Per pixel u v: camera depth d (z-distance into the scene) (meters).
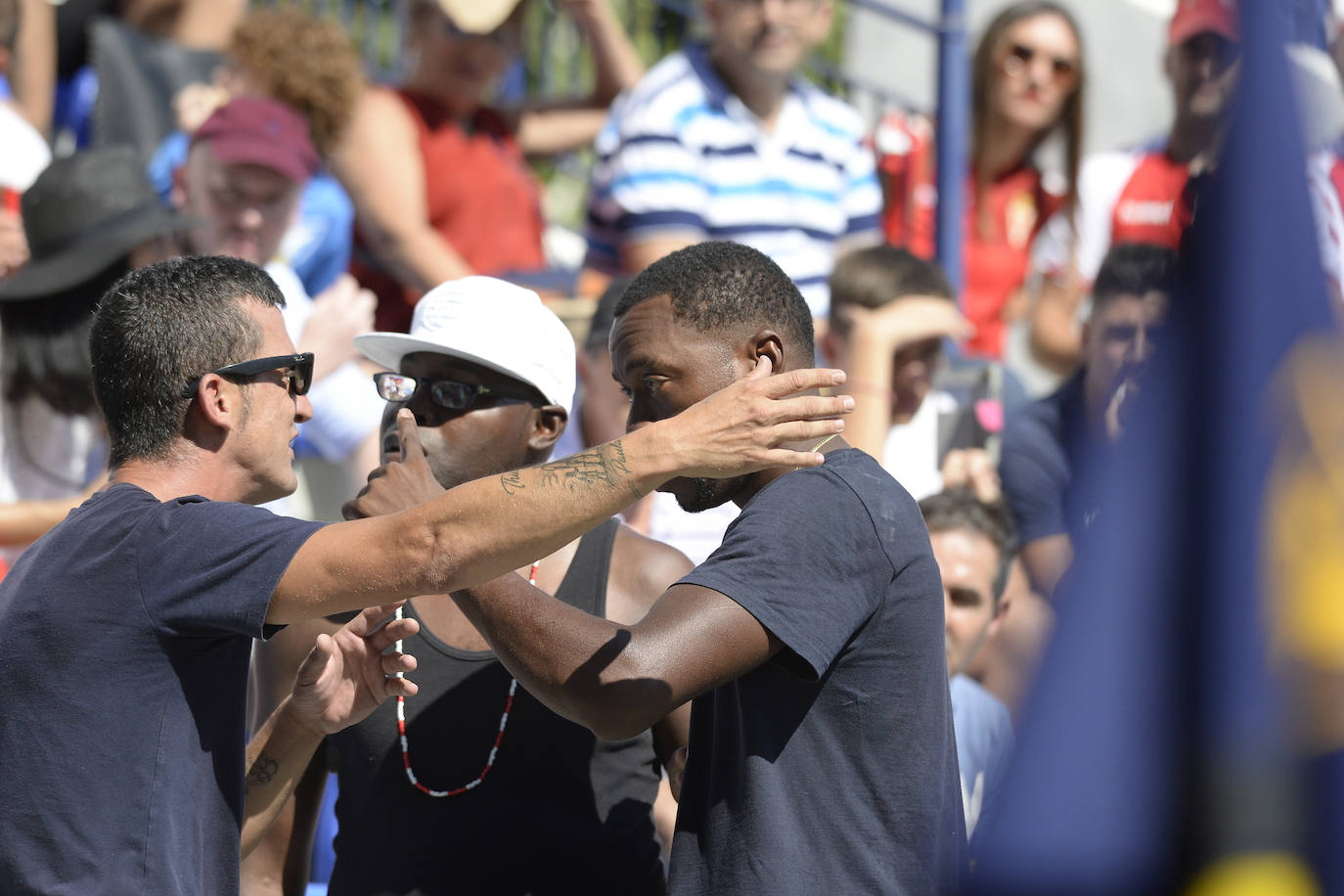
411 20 16.22
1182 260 6.66
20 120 15.98
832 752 7.20
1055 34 17.97
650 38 22.55
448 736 8.52
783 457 6.79
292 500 13.87
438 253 15.51
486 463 8.80
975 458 13.69
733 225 16.02
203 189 13.80
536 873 8.39
